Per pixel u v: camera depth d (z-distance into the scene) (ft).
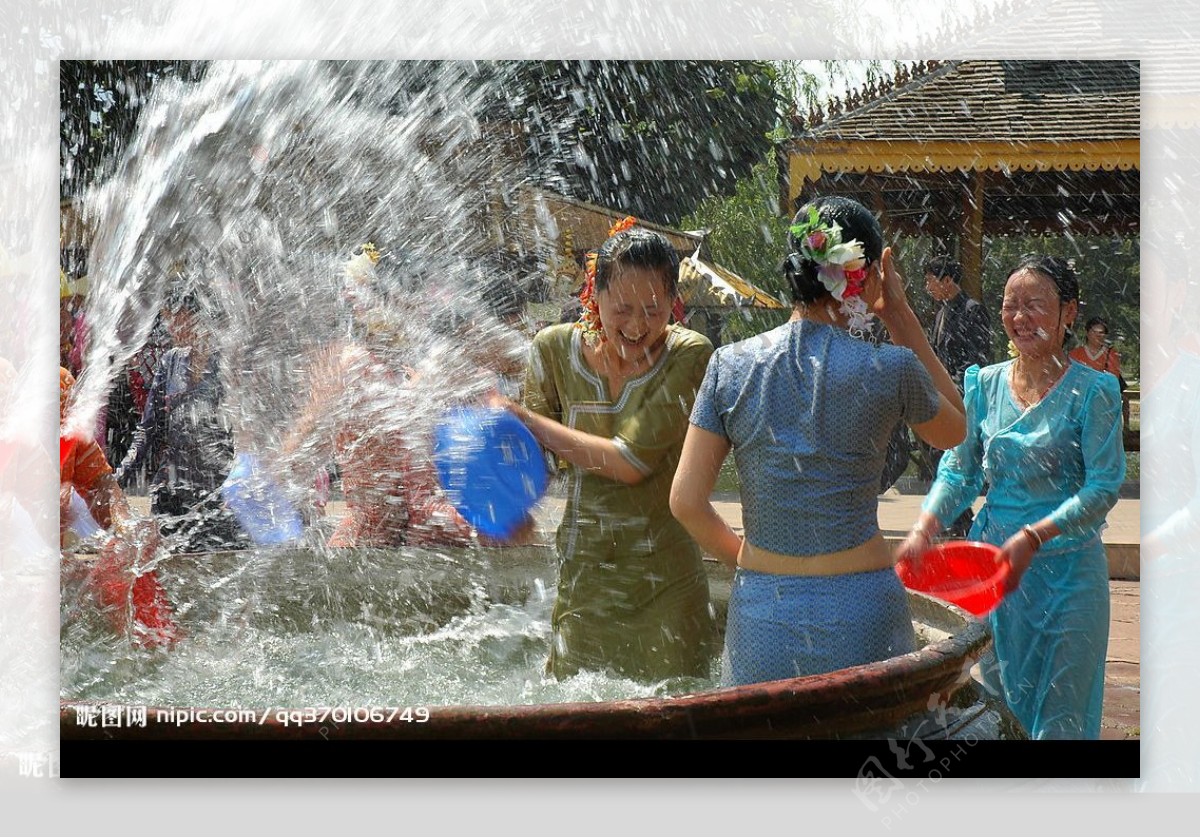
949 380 7.50
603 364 8.50
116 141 14.66
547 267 21.20
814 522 6.78
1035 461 8.64
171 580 9.82
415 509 10.20
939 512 9.04
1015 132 28.19
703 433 7.05
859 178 33.14
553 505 11.75
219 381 12.17
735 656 6.96
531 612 9.61
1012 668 8.66
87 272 13.75
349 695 7.98
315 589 9.78
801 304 7.02
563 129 26.63
